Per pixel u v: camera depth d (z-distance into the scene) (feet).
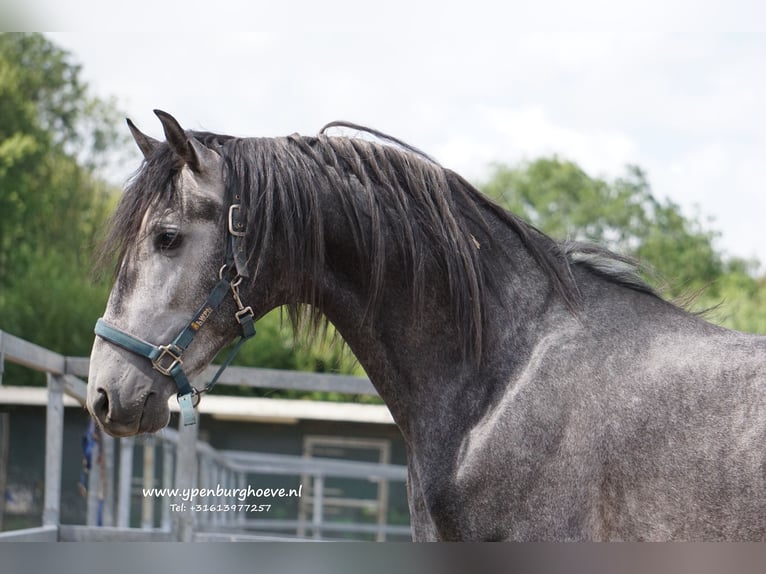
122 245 11.64
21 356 19.94
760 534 9.84
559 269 12.05
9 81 95.35
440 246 12.12
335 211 12.32
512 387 11.43
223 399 34.35
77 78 105.19
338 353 14.05
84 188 97.19
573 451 10.73
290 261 12.08
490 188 112.27
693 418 10.47
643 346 11.23
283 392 52.54
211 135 12.47
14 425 45.93
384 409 33.60
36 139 95.61
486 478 11.01
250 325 11.90
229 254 11.69
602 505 10.54
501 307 12.03
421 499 11.95
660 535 10.23
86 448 26.94
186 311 11.53
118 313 11.50
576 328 11.55
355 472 40.81
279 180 12.08
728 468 10.12
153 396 11.39
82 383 26.02
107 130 108.37
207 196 11.68
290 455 46.01
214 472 36.58
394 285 12.26
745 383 10.52
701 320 11.59
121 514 29.78
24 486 45.96
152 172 11.73
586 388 10.97
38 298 65.92
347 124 13.33
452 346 12.01
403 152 12.66
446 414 11.83
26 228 88.74
